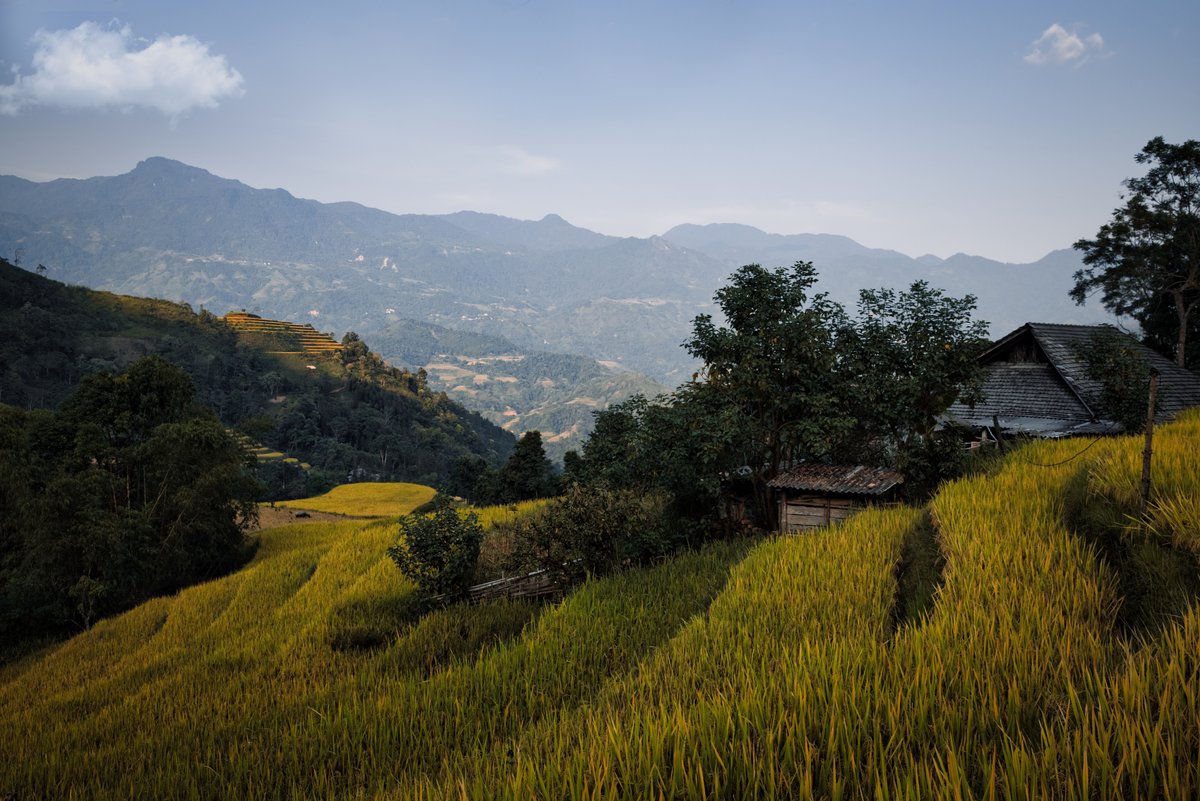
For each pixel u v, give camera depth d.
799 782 4.14
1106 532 9.03
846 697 4.99
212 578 43.19
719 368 21.55
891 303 21.73
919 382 20.23
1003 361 29.53
